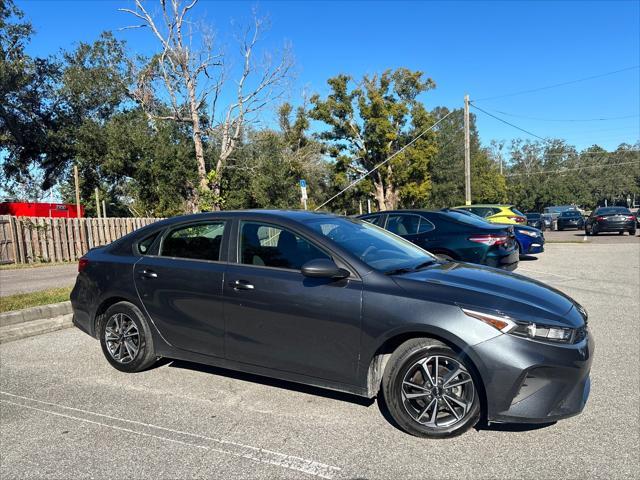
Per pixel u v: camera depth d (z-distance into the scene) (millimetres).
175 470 3078
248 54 25062
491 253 7992
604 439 3389
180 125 26234
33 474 3049
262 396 4227
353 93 44062
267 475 3014
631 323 6449
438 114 60719
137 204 24969
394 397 3486
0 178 30984
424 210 8875
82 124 28969
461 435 3480
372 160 44938
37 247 15141
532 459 3146
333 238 4051
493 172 67625
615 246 17203
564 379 3242
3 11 26578
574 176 91188
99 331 5020
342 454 3248
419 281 3623
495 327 3264
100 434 3576
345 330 3648
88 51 30125
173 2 23000
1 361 5277
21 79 26000
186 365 5051
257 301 3998
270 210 4547
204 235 4547
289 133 43750
